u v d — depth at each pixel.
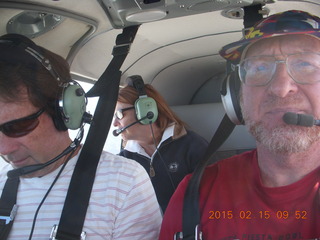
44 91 0.48
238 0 0.64
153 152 1.10
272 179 0.52
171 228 0.57
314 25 0.49
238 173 0.57
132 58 1.06
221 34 0.98
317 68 0.48
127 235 0.53
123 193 0.54
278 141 0.47
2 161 0.64
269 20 0.52
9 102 0.46
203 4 0.65
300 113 0.47
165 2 0.64
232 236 0.52
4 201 0.53
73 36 0.76
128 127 1.05
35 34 0.70
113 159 0.57
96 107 0.62
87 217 0.51
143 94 1.03
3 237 0.51
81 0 0.64
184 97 1.50
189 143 1.05
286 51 0.50
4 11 0.61
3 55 0.47
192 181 0.58
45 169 0.54
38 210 0.51
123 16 0.68
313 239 0.46
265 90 0.49
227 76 0.58
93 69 0.97
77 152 0.57
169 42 1.02
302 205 0.49
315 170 0.50
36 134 0.49
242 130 1.12
